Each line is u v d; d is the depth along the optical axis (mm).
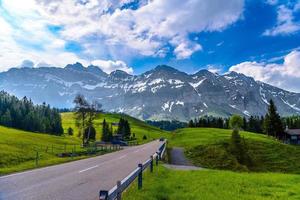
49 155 46469
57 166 29297
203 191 16375
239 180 22625
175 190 16469
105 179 20484
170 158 61438
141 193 14422
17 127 145625
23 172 23375
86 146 85062
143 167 17734
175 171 28812
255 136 123375
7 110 146500
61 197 13992
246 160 72500
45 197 13883
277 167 70438
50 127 157000
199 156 72812
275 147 87938
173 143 110812
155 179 20297
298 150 87062
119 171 25469
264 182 22000
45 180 19266
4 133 86312
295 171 67438
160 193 14742
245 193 16609
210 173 28531
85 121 107625
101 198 7992
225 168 64375
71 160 38688
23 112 159125
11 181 18453
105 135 144750
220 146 82562
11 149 45094
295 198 15203
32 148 54688
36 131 148625
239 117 169000
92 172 24438
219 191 16594
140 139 189625
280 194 16438
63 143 90500
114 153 55969
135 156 46562
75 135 175875
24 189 15773
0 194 14266
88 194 14891
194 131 155750
